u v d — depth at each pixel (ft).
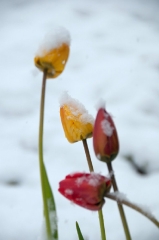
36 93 15.62
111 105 14.47
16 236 8.90
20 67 17.81
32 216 9.43
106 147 3.30
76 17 23.07
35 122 13.53
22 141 12.58
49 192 3.27
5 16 23.89
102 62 17.85
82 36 20.70
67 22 22.52
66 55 3.31
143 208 3.23
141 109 14.14
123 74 16.49
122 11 24.21
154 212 9.41
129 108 14.11
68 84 16.26
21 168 11.27
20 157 11.68
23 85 16.16
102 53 18.74
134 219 9.25
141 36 20.76
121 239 8.74
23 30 21.70
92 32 21.06
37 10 24.40
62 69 3.33
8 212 9.53
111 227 9.09
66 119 3.78
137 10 24.88
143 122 13.29
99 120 3.32
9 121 13.74
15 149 12.10
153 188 10.32
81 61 18.15
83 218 9.36
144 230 8.91
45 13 23.88
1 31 21.83
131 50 19.11
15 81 16.51
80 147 12.08
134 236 8.79
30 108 14.57
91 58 18.34
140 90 15.15
